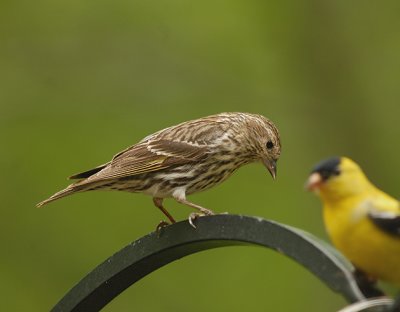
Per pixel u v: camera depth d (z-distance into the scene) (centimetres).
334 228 602
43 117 1553
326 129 1605
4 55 1591
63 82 1587
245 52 1644
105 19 1617
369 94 1633
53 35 1606
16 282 1466
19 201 1470
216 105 1602
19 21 1599
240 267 1435
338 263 550
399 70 1639
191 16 1631
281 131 1599
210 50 1634
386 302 543
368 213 590
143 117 1571
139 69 1605
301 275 1417
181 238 661
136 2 1622
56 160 1491
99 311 709
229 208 1468
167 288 1438
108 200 1462
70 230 1463
